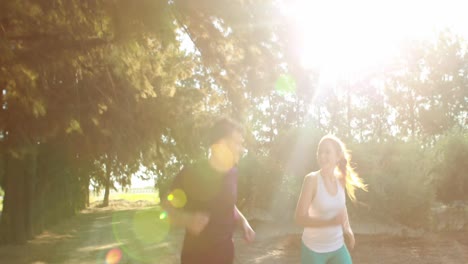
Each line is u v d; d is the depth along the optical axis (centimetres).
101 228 2680
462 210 2062
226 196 405
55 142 2145
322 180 482
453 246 1355
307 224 475
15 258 1477
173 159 2400
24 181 2147
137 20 933
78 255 1466
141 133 1995
